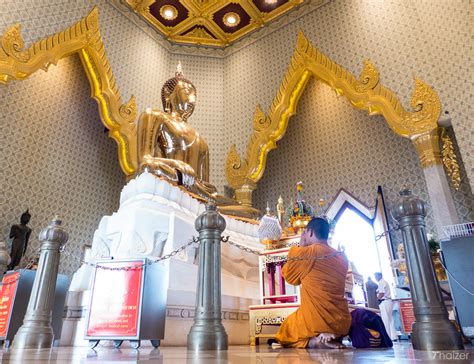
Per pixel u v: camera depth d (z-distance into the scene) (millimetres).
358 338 2416
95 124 8617
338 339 2422
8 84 7020
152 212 3729
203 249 2496
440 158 6332
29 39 6777
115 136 8172
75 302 3457
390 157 8133
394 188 7875
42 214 7020
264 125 8914
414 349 1951
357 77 7621
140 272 2684
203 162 6816
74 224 7547
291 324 2607
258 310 3266
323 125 9438
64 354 1966
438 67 6504
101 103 8031
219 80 10281
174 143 6457
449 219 5816
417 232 2105
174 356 1789
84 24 7859
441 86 6387
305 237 2861
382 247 7602
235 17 10016
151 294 2725
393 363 1269
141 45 9516
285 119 8867
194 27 10305
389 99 6992
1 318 3209
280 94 8875
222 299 3572
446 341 1871
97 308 2662
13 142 6863
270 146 8852
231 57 10461
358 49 7809
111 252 3705
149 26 10000
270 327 3322
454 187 6352
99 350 2391
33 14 6965
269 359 1551
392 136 8250
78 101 8336
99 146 8570
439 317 1928
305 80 8742
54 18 7344
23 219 6484
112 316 2615
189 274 3381
